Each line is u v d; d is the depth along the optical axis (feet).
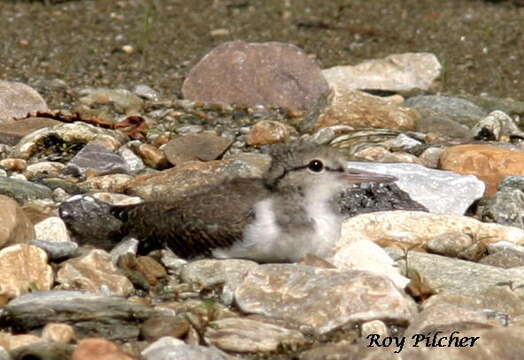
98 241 39.29
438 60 67.72
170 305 34.01
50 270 34.91
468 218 41.83
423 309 33.78
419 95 61.62
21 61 67.15
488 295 34.60
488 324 32.27
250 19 77.51
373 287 33.35
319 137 53.93
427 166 50.21
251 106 59.47
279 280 34.17
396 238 40.86
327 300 33.17
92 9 77.82
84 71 66.23
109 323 32.22
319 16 78.43
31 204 42.39
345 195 44.24
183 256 37.81
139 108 58.65
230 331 32.09
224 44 61.36
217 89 59.93
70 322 32.14
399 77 64.34
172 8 79.10
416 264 37.40
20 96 55.26
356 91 57.21
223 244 36.73
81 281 34.76
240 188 37.96
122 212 39.42
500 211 44.16
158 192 44.88
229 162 46.83
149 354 29.84
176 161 49.47
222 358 30.04
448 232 40.91
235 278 35.50
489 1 82.02
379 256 37.24
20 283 34.17
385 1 81.71
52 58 68.13
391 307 32.91
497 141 54.54
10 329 32.19
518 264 38.75
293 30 75.61
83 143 51.03
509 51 72.28
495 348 30.94
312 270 34.42
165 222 37.88
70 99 60.03
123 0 80.12
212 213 36.94
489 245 40.22
